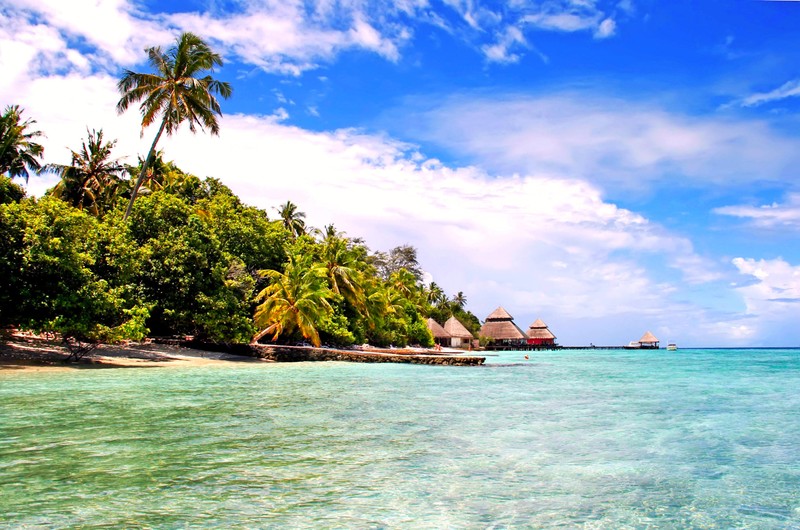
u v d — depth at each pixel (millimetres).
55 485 5508
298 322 33188
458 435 8633
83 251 22750
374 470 6344
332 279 43062
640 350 116625
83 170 35062
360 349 46719
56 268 19984
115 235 24141
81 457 6703
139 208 28328
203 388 15117
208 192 44531
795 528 4680
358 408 11680
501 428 9352
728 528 4660
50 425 8828
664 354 88562
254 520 4594
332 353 32469
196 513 4734
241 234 36000
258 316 33594
